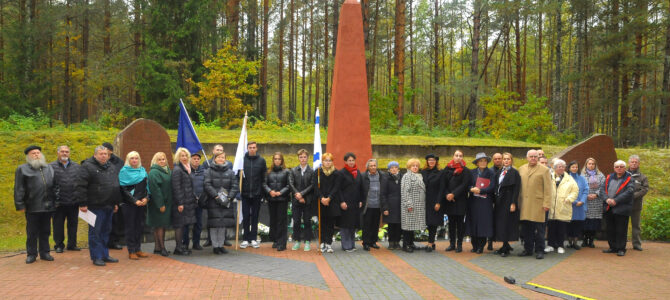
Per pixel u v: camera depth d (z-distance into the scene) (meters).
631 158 8.57
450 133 21.52
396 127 20.83
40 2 24.62
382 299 5.03
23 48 23.67
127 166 7.04
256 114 25.30
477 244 8.16
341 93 10.98
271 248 8.39
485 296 5.22
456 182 8.00
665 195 12.91
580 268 6.86
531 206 7.68
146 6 21.91
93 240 6.59
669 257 7.82
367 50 20.86
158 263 6.84
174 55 21.61
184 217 7.50
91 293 5.08
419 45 42.16
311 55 39.72
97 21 25.53
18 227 9.05
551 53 38.88
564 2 29.80
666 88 21.25
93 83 24.41
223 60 22.56
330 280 5.88
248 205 8.38
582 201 8.29
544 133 22.03
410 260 7.32
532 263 7.23
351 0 11.07
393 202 8.19
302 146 13.91
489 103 23.55
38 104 24.59
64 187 7.38
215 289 5.38
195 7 21.86
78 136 12.22
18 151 11.22
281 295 5.14
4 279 5.66
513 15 24.53
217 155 7.84
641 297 5.27
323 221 7.99
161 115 21.86
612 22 22.47
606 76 22.55
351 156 8.09
